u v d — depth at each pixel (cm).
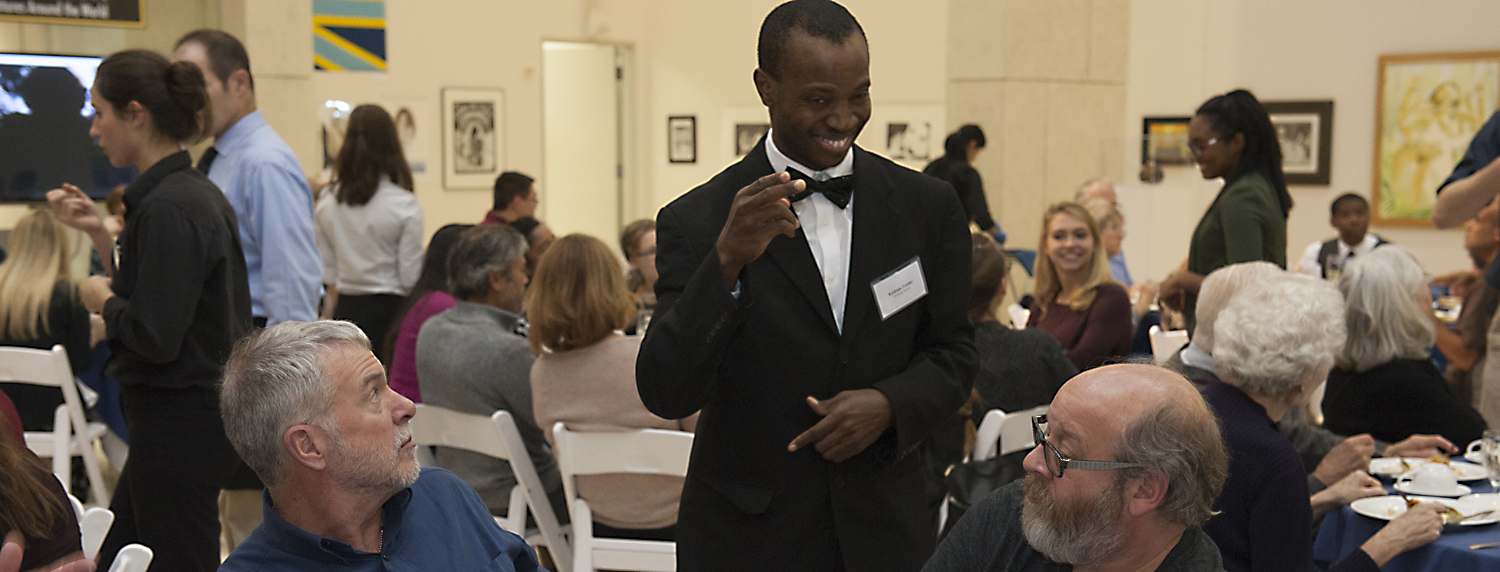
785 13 164
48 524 178
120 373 249
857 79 161
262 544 157
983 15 747
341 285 493
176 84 253
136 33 639
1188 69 847
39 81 589
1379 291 275
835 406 166
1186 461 133
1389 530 214
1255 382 197
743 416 173
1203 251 350
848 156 176
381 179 486
